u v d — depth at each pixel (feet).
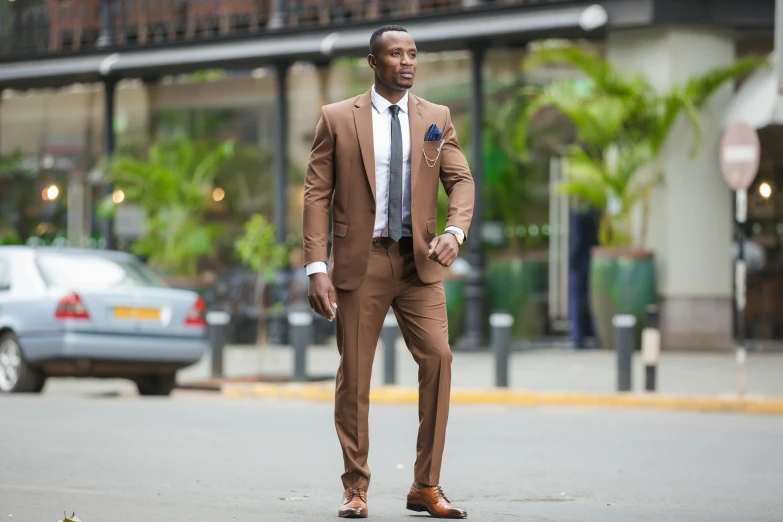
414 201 28.32
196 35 108.37
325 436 49.32
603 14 88.79
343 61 102.83
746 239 91.61
